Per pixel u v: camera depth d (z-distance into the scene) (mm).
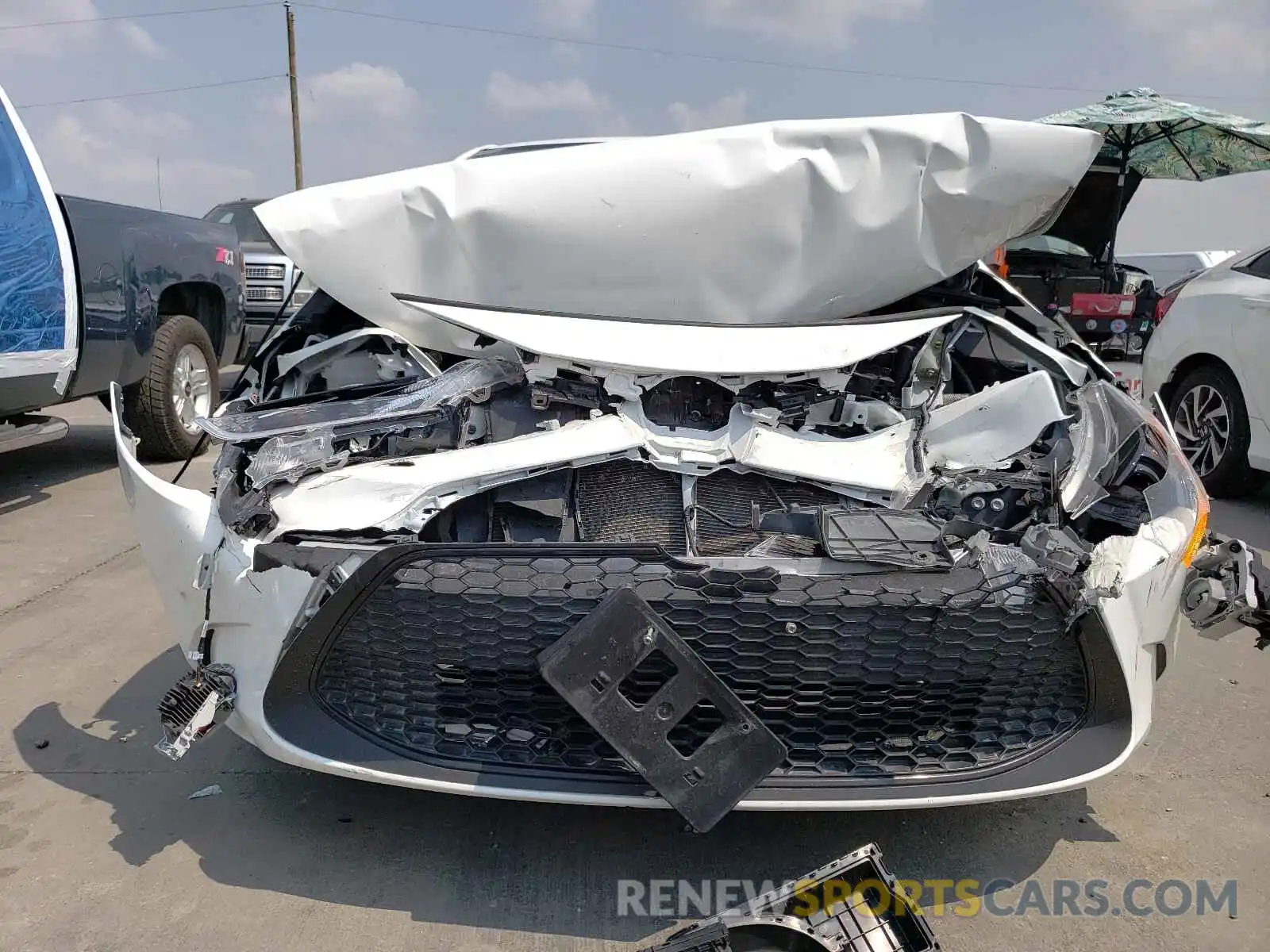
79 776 2670
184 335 6164
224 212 11070
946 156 2969
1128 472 2572
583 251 3059
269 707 2152
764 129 3029
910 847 2477
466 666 2113
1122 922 2215
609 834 2494
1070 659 2223
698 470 2498
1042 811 2648
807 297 3145
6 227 4516
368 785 2676
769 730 2051
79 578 4152
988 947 2123
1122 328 10906
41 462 6355
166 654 3416
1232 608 2391
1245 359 5457
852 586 2070
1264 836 2549
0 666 3312
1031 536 2273
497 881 2295
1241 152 9945
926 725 2201
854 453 2629
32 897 2184
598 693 1925
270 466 2363
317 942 2072
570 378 2639
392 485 2322
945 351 3059
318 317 3361
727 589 2033
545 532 2461
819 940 1953
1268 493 6047
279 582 2125
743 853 2430
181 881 2254
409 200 3041
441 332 3082
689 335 2766
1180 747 3004
